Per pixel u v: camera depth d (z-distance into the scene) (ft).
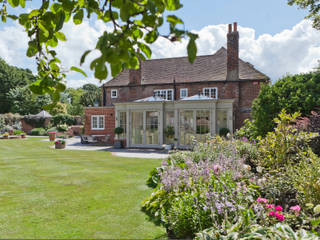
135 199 15.89
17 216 13.00
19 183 20.36
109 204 14.92
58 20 3.78
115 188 18.61
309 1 38.34
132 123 53.83
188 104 48.73
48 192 17.60
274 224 8.63
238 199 10.39
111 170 26.25
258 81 57.41
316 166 11.63
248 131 35.86
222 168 13.53
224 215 9.39
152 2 2.81
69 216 13.00
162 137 50.96
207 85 61.93
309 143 19.88
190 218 10.30
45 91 3.73
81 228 11.46
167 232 11.04
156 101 50.88
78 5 3.93
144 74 72.69
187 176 13.74
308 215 10.00
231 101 46.83
